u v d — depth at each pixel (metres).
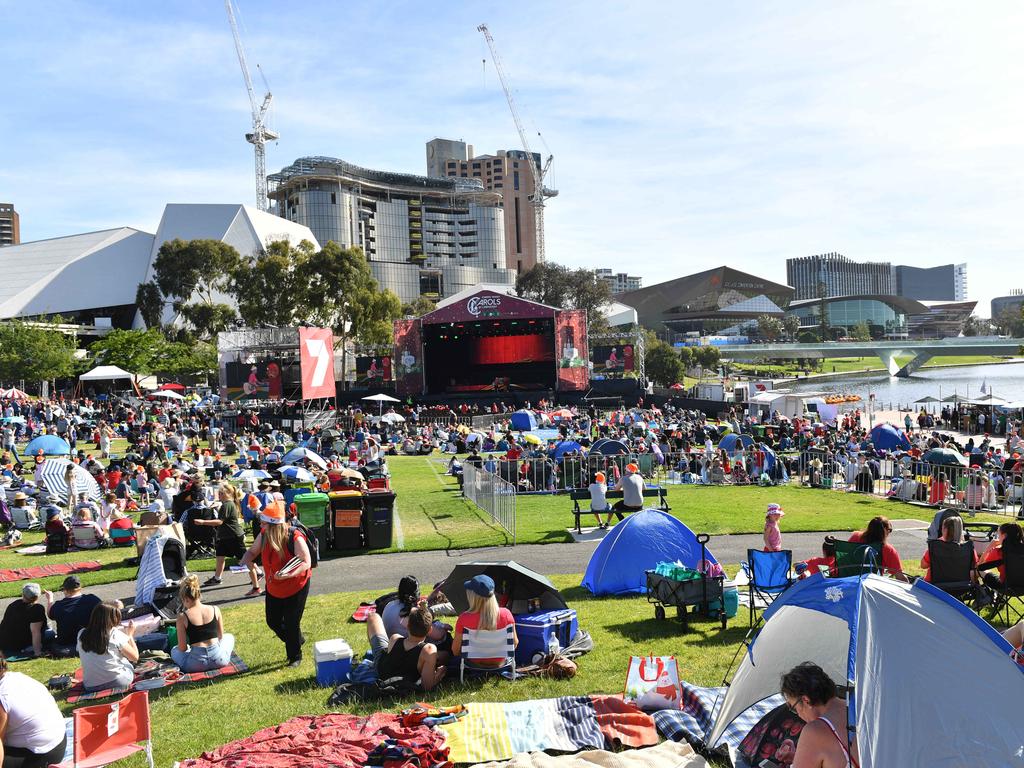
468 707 7.80
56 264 122.56
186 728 7.99
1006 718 6.12
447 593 11.31
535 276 134.25
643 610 12.24
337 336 94.81
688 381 139.38
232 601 13.92
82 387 78.25
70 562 17.77
